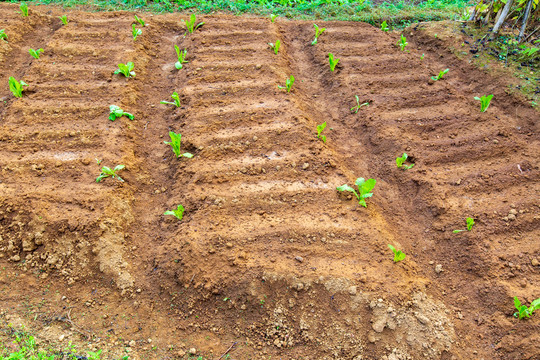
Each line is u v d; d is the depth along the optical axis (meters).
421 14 6.27
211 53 5.23
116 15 5.90
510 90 4.39
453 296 2.87
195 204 3.23
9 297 2.80
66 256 2.97
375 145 4.03
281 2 6.58
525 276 2.83
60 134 3.88
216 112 4.23
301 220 3.12
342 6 6.46
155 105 4.57
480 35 5.38
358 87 4.72
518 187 3.46
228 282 2.75
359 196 3.39
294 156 3.71
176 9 6.30
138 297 2.84
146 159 3.90
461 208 3.29
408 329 2.57
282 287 2.72
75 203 3.18
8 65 4.96
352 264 2.83
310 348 2.59
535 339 2.45
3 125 3.96
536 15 5.23
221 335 2.69
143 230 3.24
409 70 5.03
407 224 3.36
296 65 5.35
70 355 2.43
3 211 3.09
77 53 5.04
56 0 6.38
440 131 4.09
